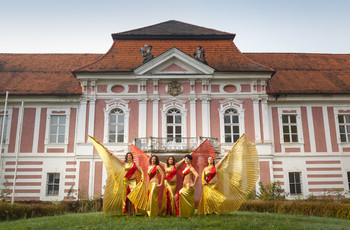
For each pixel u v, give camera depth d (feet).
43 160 74.33
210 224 28.27
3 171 73.67
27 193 72.59
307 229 27.12
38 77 83.46
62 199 71.92
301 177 74.95
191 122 75.31
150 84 77.82
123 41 86.84
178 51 76.95
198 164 37.88
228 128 76.48
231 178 36.06
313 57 95.35
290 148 76.28
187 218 32.89
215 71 76.79
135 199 34.55
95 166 73.10
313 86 80.53
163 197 35.68
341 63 92.73
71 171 73.61
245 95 77.61
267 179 72.69
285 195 72.84
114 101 76.84
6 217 39.81
